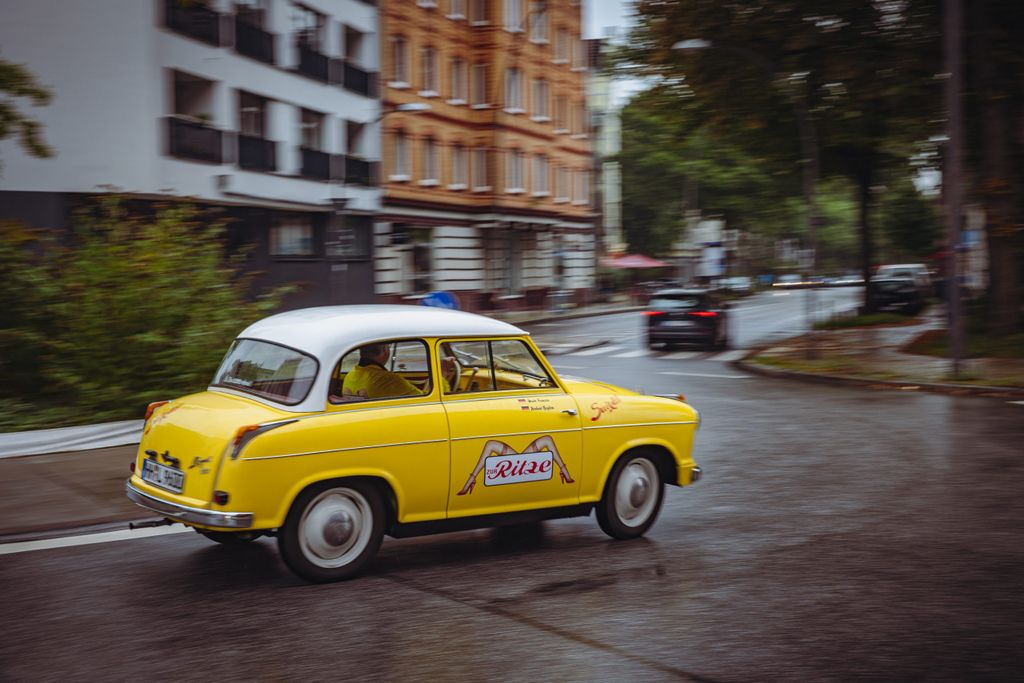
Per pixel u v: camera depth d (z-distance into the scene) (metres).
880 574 6.47
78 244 14.79
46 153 16.27
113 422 12.19
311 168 33.41
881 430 13.02
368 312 6.74
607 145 73.19
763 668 4.79
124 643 5.11
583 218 57.81
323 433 6.00
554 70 53.38
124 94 24.45
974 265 41.91
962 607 5.77
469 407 6.59
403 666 4.79
